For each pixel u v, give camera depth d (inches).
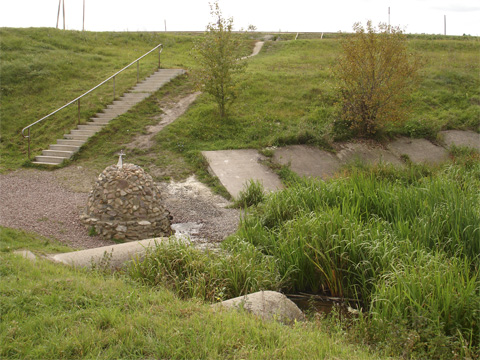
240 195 477.1
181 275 241.8
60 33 1183.6
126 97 775.1
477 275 222.5
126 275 247.1
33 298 183.3
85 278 219.3
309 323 189.8
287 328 172.7
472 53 1162.6
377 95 659.4
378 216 343.3
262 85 846.5
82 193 487.2
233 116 714.2
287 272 259.0
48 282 201.6
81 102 759.7
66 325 162.9
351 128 674.2
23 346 146.7
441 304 193.0
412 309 185.8
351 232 273.4
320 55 1144.2
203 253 272.5
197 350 147.3
